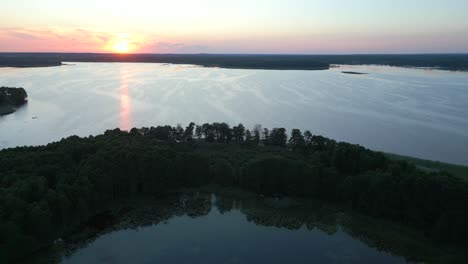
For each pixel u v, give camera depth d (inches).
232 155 4503.0
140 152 3895.2
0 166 3373.5
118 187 3750.0
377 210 3412.9
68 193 3235.7
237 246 3083.2
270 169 3941.9
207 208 3698.3
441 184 3147.1
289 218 3518.7
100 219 3427.7
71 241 3075.8
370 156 3828.7
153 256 2925.7
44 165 3474.4
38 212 2849.4
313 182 3799.2
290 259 2906.0
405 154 5329.7
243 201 3828.7
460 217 2999.5
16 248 2706.7
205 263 2849.4
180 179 4047.7
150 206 3698.3
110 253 2950.3
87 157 3811.5
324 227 3366.1
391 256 2942.9
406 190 3304.6
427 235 3149.6
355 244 3107.8
